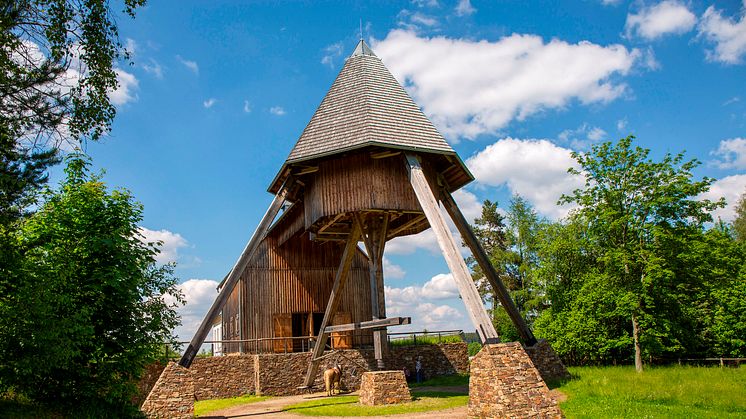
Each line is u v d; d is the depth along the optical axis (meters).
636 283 24.20
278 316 29.56
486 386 13.87
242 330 28.75
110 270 13.21
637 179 24.44
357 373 26.23
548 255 33.41
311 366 23.98
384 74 22.66
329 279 31.03
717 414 13.51
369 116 20.41
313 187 21.67
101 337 13.31
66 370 12.61
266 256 30.16
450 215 22.72
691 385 17.39
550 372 21.41
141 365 13.64
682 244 23.69
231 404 21.41
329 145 20.12
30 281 11.27
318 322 30.83
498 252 46.44
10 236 11.78
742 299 26.83
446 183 22.95
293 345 30.00
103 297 12.93
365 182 20.17
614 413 13.88
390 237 24.53
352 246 22.23
